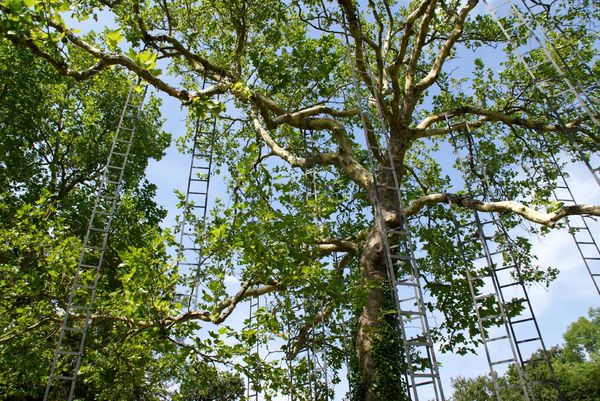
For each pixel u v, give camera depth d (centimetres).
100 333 1233
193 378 1009
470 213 1638
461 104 1686
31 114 1809
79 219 1809
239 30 1371
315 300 1055
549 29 1143
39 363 959
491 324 1384
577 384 3238
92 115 1962
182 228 910
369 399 963
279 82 1306
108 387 1091
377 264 1134
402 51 1332
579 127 1378
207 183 1079
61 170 2008
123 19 1180
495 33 1536
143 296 765
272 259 801
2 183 1745
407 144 1415
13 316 935
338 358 1308
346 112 1401
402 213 860
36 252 973
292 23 1538
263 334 895
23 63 1688
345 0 1181
